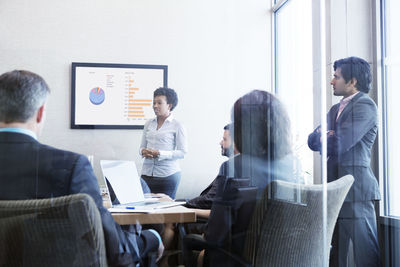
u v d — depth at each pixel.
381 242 1.45
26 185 0.87
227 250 1.12
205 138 1.25
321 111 1.40
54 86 1.12
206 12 1.29
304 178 1.25
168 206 1.16
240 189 1.15
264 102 1.27
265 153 1.21
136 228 1.09
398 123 1.51
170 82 1.24
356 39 1.52
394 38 1.57
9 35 1.09
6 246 0.78
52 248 0.79
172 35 1.25
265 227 1.08
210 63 1.28
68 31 1.14
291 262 1.09
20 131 0.92
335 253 1.42
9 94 0.93
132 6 1.21
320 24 1.47
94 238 0.82
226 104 1.28
